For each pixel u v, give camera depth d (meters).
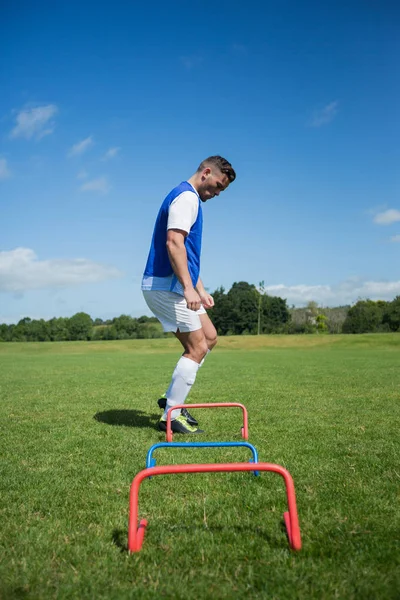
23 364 20.50
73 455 4.47
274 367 16.67
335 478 3.61
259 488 3.38
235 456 4.33
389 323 61.66
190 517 2.84
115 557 2.31
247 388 9.93
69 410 7.26
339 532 2.56
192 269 5.44
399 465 3.98
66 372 15.33
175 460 4.20
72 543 2.50
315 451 4.50
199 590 2.00
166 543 2.46
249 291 77.25
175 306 5.34
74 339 71.94
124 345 46.12
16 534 2.63
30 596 1.98
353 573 2.10
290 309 78.88
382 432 5.42
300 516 2.80
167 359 25.12
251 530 2.63
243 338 48.88
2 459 4.34
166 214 5.30
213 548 2.38
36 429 5.77
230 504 3.05
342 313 70.56
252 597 1.95
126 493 3.33
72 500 3.20
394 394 8.83
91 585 2.05
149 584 2.06
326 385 10.42
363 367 16.25
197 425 5.87
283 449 4.60
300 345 42.28
